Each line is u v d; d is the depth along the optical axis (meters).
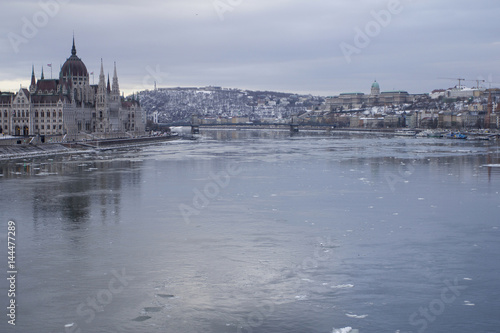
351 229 125.50
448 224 130.00
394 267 99.94
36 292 89.94
